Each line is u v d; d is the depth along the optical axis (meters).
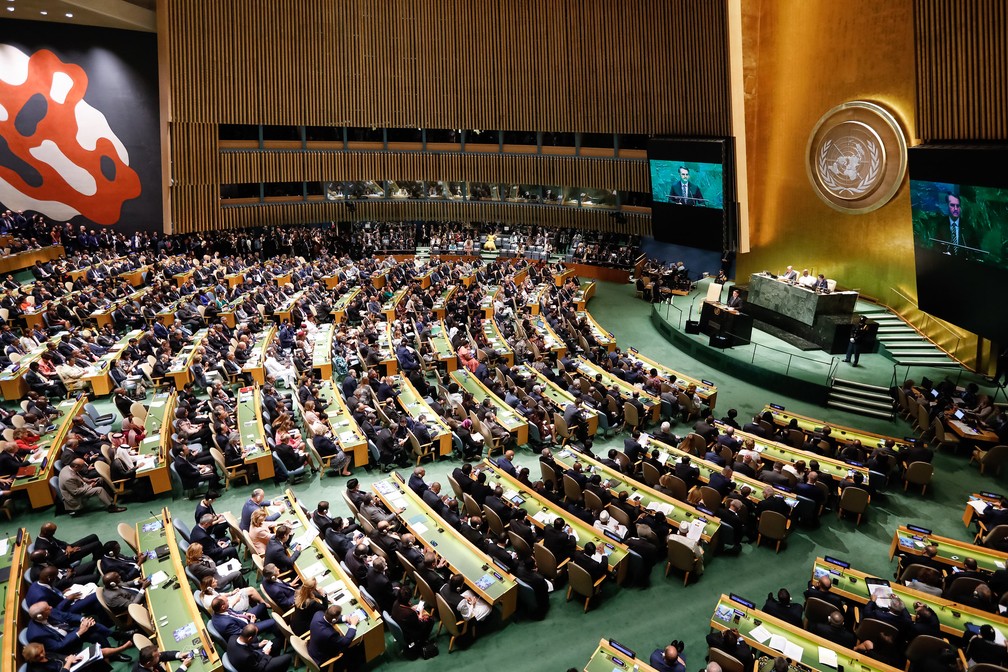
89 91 27.62
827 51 20.02
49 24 26.58
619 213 29.66
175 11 26.55
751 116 23.17
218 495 11.97
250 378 16.48
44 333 17.45
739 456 12.09
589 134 29.03
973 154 13.78
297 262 27.58
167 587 8.48
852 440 13.38
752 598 9.52
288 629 7.83
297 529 9.71
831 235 21.14
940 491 12.41
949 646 7.50
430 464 13.33
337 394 14.76
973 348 17.11
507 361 18.06
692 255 27.55
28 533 10.10
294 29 28.12
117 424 14.20
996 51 13.80
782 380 17.44
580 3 26.39
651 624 8.99
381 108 29.53
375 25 28.72
